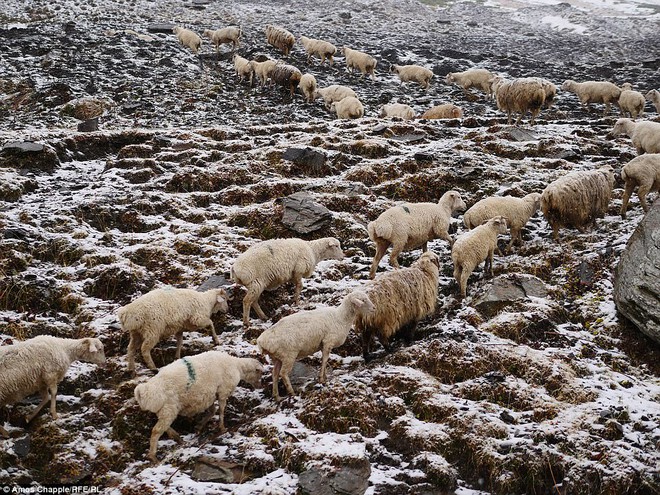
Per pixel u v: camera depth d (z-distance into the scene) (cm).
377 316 754
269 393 724
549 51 3041
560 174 1251
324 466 602
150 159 1284
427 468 616
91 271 891
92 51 2275
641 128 1300
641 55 2962
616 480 595
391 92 2134
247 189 1162
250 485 589
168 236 1007
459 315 830
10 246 917
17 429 655
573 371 734
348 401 682
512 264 946
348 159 1320
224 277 895
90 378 724
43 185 1176
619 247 943
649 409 678
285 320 698
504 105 1593
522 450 624
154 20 2881
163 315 711
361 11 3753
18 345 646
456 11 4125
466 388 708
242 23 3041
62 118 1741
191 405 634
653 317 754
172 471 618
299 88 2039
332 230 1047
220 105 1894
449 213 970
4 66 2084
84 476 611
